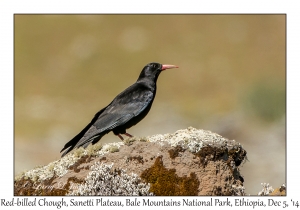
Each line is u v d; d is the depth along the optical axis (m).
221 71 53.91
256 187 22.30
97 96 50.44
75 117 44.06
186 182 10.94
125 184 10.88
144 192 10.87
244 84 49.66
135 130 36.12
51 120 43.09
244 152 11.45
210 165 11.05
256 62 55.97
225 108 44.31
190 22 63.12
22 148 34.50
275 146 29.61
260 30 61.19
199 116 41.12
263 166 25.17
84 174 11.15
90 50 58.25
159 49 58.88
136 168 11.09
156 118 39.91
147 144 11.36
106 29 62.09
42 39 60.12
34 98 49.31
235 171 11.41
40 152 34.00
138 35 60.97
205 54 57.66
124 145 11.45
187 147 11.13
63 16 63.78
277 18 62.56
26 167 29.81
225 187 11.02
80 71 55.28
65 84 52.94
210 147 11.10
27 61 56.50
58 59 57.28
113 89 52.06
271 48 58.41
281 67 54.59
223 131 35.59
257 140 32.19
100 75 54.53
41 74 54.69
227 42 59.78
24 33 60.53
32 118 43.34
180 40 60.25
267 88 43.22
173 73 53.62
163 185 10.95
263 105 41.12
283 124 37.00
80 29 62.19
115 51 58.56
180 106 44.84
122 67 55.94
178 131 11.70
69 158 11.55
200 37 60.59
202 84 51.56
